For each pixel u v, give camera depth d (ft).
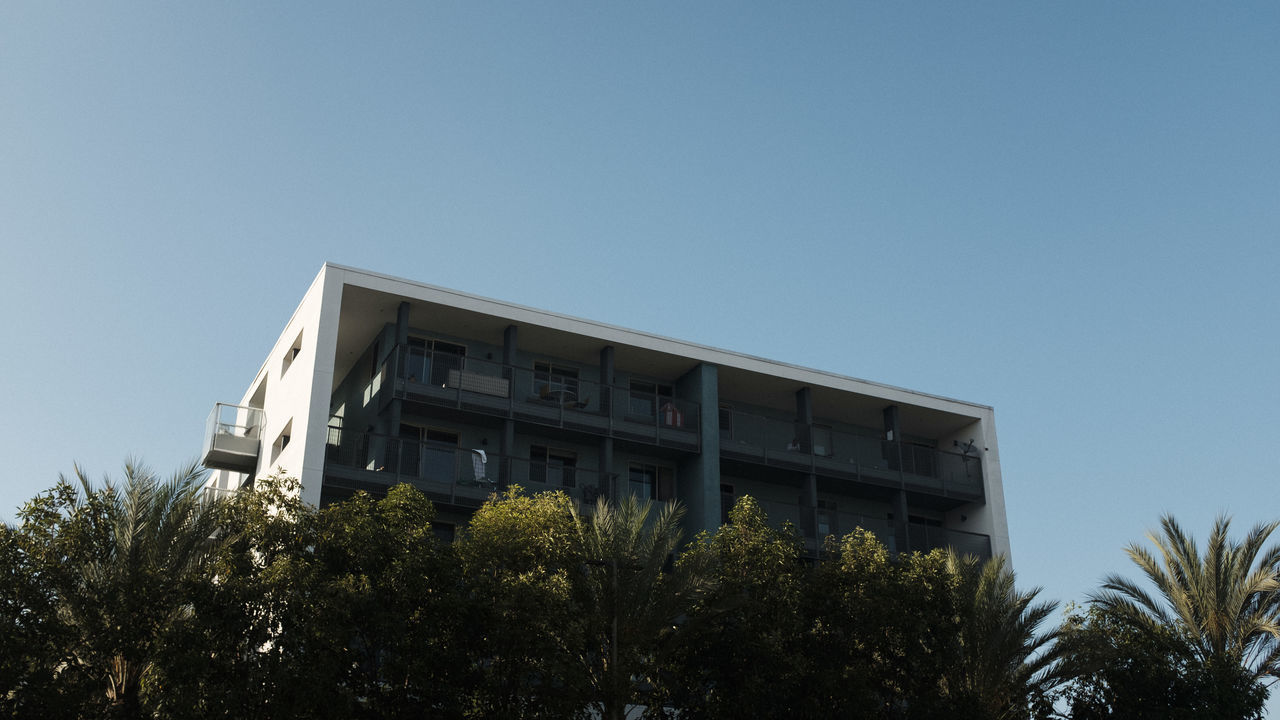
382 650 75.41
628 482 125.70
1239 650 111.34
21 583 69.56
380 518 78.84
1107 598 111.34
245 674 69.00
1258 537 113.80
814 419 142.00
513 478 116.47
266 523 76.33
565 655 79.00
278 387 120.06
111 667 73.20
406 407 113.19
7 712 66.85
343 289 111.75
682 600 86.69
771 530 93.45
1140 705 100.01
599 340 123.13
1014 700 98.43
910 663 90.68
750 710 83.97
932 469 138.10
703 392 126.31
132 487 78.59
